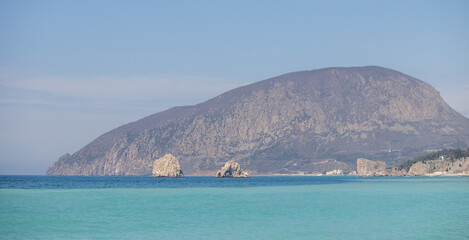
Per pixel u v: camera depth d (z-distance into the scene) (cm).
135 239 5753
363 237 5872
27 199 11506
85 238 5800
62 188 18212
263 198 12375
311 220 7456
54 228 6569
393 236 5919
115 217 7781
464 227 6625
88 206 9656
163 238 5825
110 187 19638
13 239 5728
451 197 12300
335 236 5953
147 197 12581
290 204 10369
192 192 15400
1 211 8594
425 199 11631
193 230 6444
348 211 8769
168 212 8575
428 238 5762
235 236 5978
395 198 12094
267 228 6625
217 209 9194
